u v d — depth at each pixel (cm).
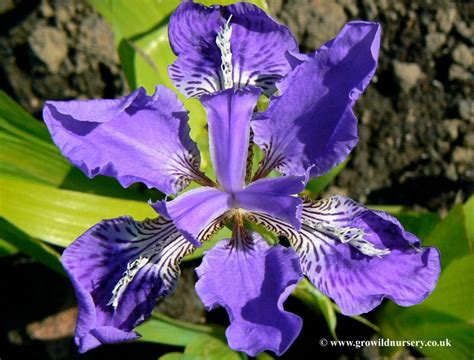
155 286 15
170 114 15
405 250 15
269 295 14
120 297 15
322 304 19
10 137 18
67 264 14
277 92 17
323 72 15
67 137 14
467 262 18
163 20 19
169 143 16
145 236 15
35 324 22
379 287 15
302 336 22
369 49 14
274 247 15
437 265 15
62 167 19
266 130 16
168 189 16
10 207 17
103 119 14
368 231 16
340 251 16
